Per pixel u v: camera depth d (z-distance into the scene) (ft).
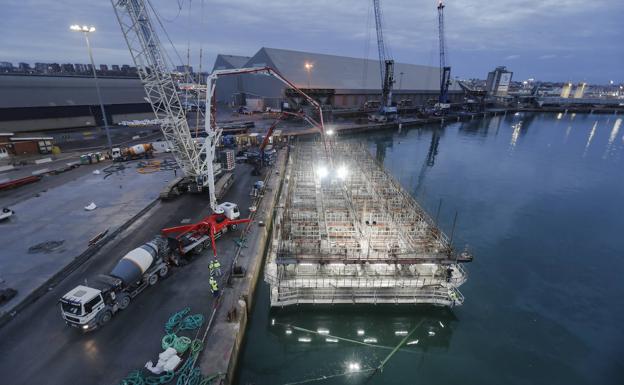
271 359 70.90
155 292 76.18
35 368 55.57
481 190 196.75
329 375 67.92
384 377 68.54
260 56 461.78
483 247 127.03
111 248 95.50
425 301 81.20
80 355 58.39
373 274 87.61
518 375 70.64
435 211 162.71
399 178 220.23
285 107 412.16
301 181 155.84
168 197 134.82
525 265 114.52
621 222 152.46
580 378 70.64
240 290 77.82
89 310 61.26
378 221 111.34
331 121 424.87
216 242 100.68
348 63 547.49
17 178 155.22
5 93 243.40
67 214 118.01
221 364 57.11
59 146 222.89
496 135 405.59
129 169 178.91
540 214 161.07
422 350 75.56
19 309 69.15
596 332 84.12
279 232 99.25
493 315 88.58
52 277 79.87
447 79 531.91
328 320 82.43
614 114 638.94
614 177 224.74
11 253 90.84
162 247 82.17
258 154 196.85
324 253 85.66
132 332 63.93
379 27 447.42
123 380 53.57
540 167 251.39
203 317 68.23
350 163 196.95
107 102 303.27
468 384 67.97
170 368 54.44
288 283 83.76
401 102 554.05
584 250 126.00
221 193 139.33
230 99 528.63
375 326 81.61
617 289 102.06
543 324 86.02
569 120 555.69
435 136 396.98
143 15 121.49
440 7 508.12
